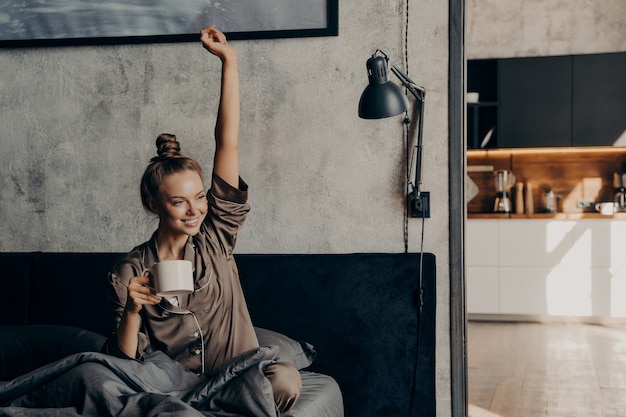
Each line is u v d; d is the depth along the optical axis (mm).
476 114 7195
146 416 1954
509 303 6973
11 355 2715
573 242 6848
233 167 2674
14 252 3334
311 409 2396
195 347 2564
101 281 3123
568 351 5508
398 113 2736
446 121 3053
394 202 3090
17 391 2170
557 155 7348
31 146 3352
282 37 3141
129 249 3275
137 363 2223
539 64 7051
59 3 3309
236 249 3191
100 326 3107
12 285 3182
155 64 3258
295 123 3152
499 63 7121
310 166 3145
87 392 2055
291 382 2285
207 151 3217
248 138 3184
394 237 3090
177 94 3240
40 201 3344
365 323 2959
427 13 3066
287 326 2994
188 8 3213
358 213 3113
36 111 3348
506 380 4555
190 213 2582
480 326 6758
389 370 2939
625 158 7227
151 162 2635
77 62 3318
